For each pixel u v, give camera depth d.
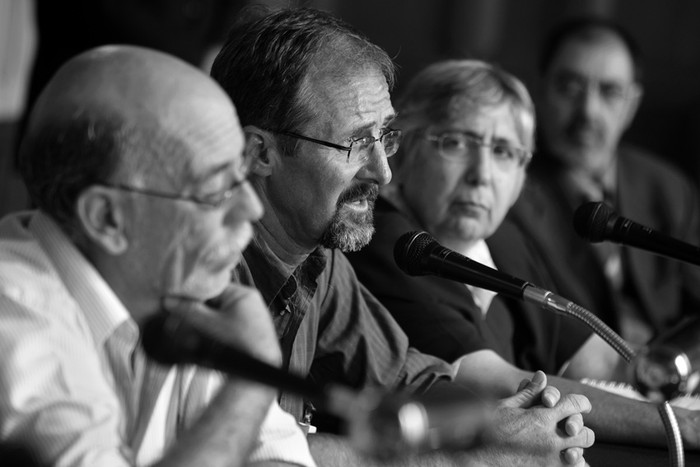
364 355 6.26
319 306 6.17
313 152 5.57
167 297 4.34
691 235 11.17
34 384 4.00
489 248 8.36
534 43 17.41
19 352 4.00
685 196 11.18
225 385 4.18
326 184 5.61
